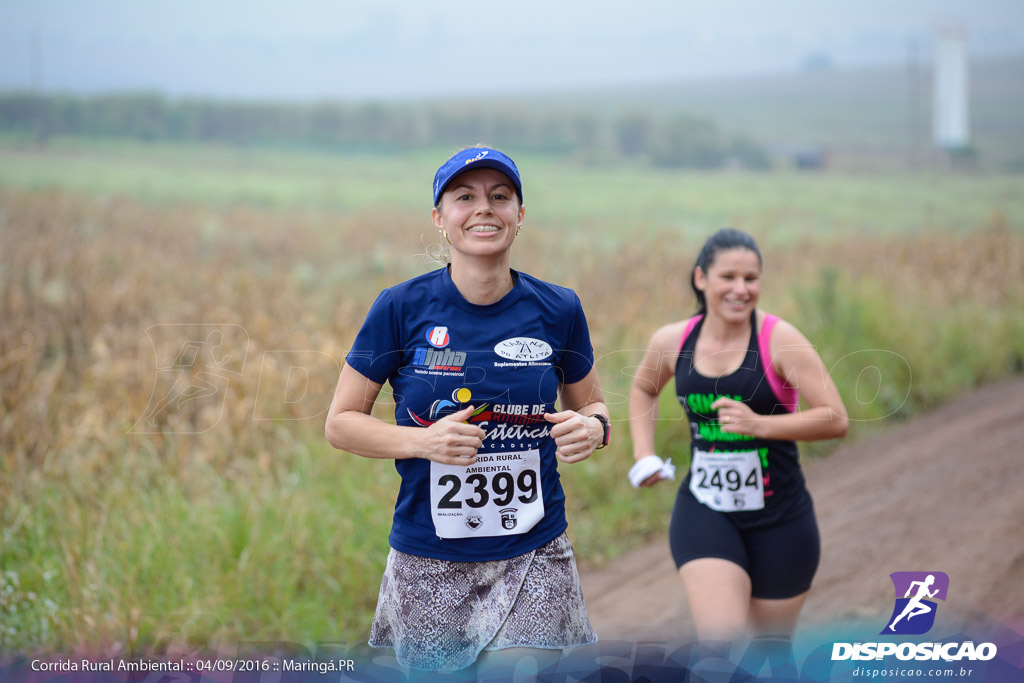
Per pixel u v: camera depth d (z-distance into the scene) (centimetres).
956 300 2220
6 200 4600
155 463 971
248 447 1041
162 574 792
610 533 1065
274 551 852
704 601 590
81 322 1577
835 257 2931
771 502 615
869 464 1312
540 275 2588
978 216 6038
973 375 1819
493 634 462
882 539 998
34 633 709
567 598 480
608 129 19488
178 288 2283
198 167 10425
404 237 3766
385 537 925
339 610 827
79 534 826
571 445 467
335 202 6366
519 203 463
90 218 4059
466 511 469
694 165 15150
